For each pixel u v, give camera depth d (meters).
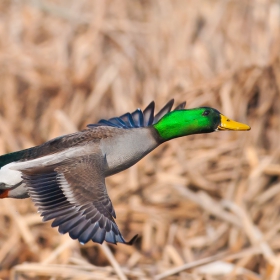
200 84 13.18
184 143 12.63
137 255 11.00
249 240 11.24
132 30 14.62
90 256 11.10
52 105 13.61
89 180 7.39
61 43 14.52
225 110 12.86
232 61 13.99
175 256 10.52
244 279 10.04
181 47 14.22
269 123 13.04
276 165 12.17
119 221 11.57
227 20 14.55
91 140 7.96
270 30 14.30
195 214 11.79
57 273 9.49
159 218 11.57
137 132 8.28
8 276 10.55
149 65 14.01
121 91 13.69
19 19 14.94
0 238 11.20
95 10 14.90
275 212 11.85
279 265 9.91
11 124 13.23
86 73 13.95
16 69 13.98
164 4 15.01
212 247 11.36
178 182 12.05
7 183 8.01
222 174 12.31
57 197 7.25
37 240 11.20
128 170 12.12
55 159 7.66
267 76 13.12
